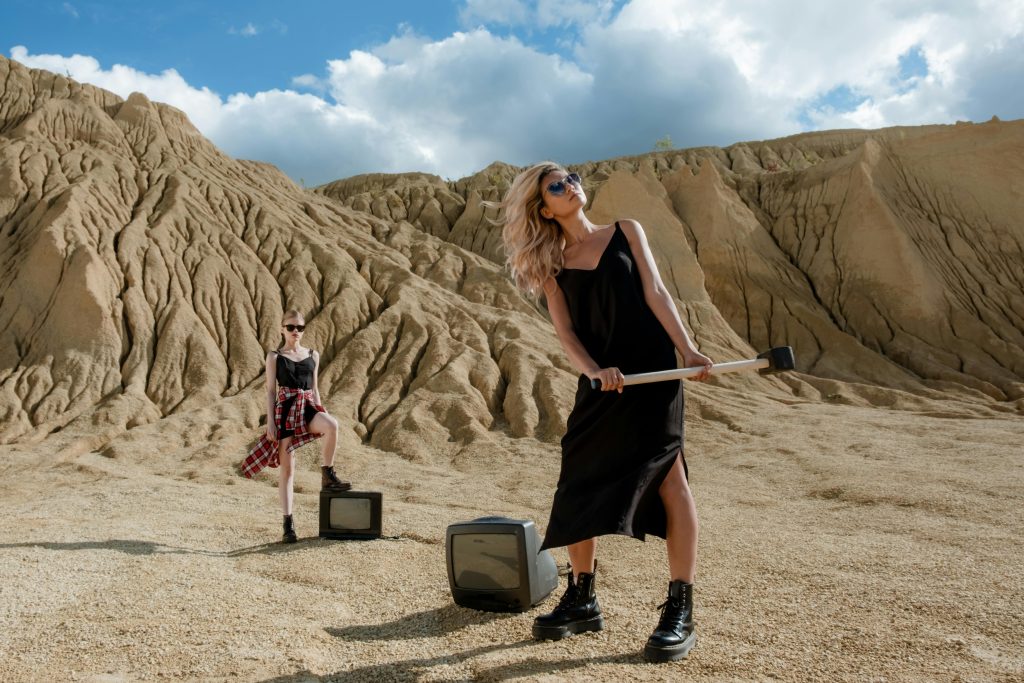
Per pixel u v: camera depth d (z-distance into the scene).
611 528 2.83
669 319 3.14
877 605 3.92
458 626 3.71
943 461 10.80
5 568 4.66
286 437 6.31
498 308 21.72
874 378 23.12
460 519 7.24
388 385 17.20
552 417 15.56
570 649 3.19
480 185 39.19
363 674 2.89
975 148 31.23
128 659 3.06
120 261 19.16
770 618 3.69
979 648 3.18
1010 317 26.44
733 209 30.44
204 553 5.56
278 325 19.42
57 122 24.41
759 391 20.30
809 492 9.16
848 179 30.95
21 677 2.86
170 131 26.91
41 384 15.78
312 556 5.46
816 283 28.45
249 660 3.04
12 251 19.19
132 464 12.62
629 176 27.67
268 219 23.58
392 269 22.30
